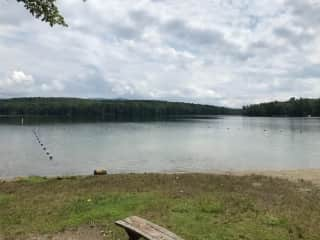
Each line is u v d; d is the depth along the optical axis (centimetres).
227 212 689
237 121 9956
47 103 12200
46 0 664
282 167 1911
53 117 11112
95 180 1119
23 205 784
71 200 807
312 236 568
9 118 9600
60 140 3466
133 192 881
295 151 2695
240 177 1214
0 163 2027
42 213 714
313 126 6744
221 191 918
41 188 998
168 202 762
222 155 2438
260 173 1511
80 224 634
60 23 691
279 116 13725
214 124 7962
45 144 3070
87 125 6456
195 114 17600
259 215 670
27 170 1814
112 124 7012
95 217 665
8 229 624
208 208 707
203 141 3550
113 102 13725
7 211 738
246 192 911
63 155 2388
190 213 680
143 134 4441
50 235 590
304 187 1059
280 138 4022
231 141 3591
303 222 635
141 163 2056
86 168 1883
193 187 975
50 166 1942
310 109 12362
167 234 443
